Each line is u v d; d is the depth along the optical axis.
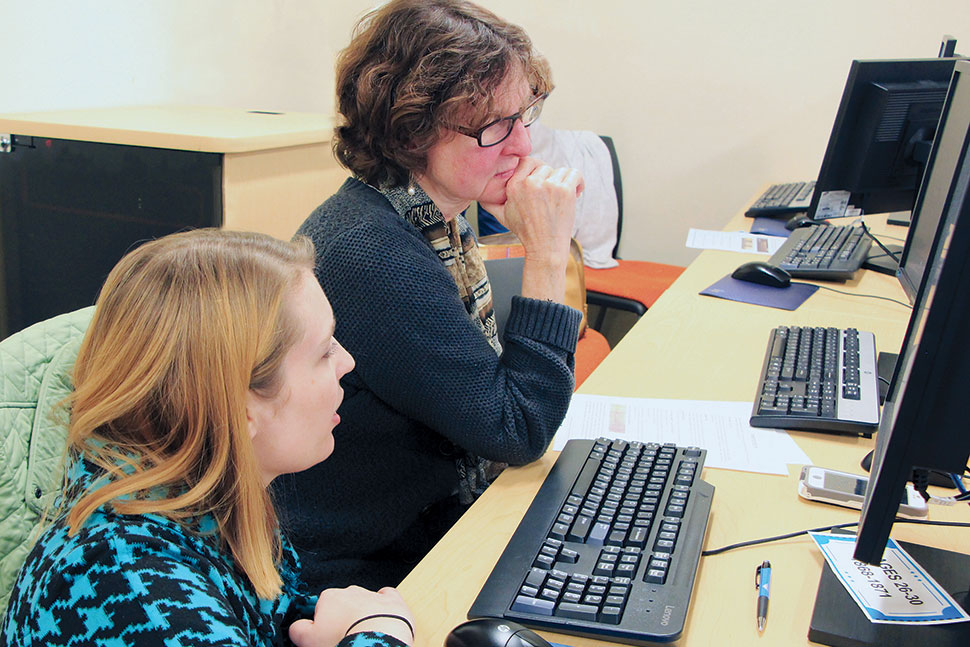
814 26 2.96
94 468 0.72
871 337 1.48
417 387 1.10
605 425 1.24
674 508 0.97
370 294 1.08
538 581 0.85
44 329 1.03
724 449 1.17
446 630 0.82
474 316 1.31
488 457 1.12
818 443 1.20
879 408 1.25
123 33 2.35
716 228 3.27
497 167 1.18
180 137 1.93
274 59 2.93
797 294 1.85
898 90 1.99
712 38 3.08
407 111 1.09
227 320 0.70
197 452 0.71
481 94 1.09
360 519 1.20
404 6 1.10
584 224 2.97
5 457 0.95
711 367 1.45
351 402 1.16
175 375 0.69
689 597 0.83
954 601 0.84
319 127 2.23
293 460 0.79
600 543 0.92
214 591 0.69
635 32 3.16
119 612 0.64
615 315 3.28
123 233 2.04
